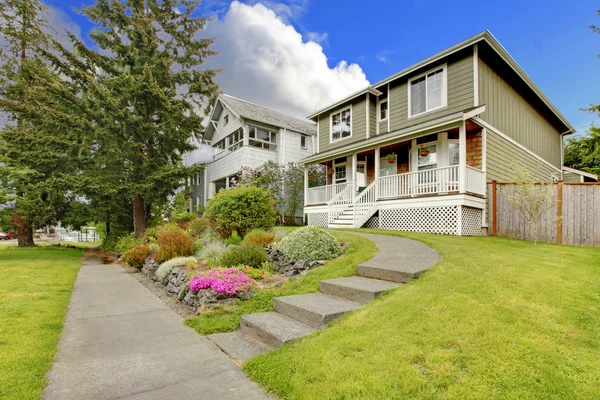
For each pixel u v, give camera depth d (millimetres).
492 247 6879
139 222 15398
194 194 26156
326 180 17578
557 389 2139
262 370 2779
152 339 3762
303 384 2459
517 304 3379
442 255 5746
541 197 8219
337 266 5766
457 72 11375
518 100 13672
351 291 4281
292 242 6770
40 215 15188
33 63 12562
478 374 2299
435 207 10461
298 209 19000
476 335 2768
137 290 6645
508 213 10148
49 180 12578
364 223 12688
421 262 5262
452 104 11461
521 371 2307
